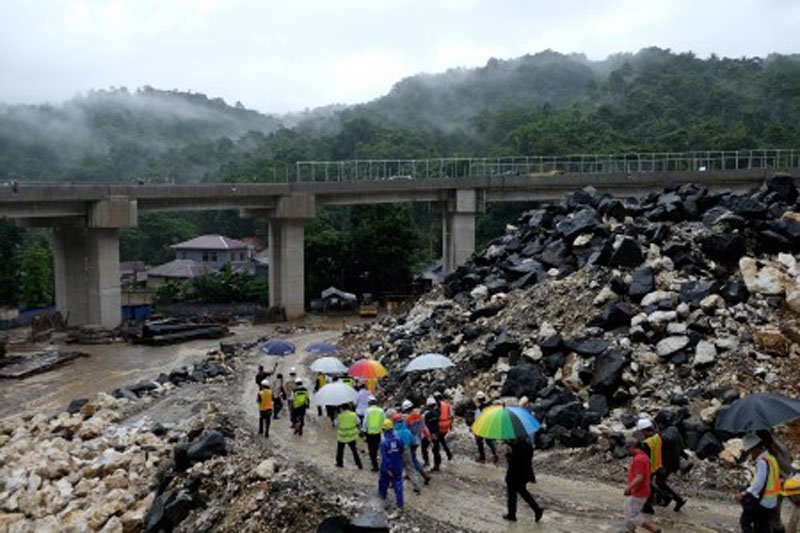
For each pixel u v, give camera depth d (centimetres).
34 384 4050
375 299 7750
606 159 9162
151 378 4050
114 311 5875
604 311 2352
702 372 2002
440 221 11312
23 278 7725
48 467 2219
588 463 1819
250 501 1631
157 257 10569
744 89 15100
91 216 5697
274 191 6562
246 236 11906
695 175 7481
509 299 2872
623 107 14388
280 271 6900
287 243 6731
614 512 1538
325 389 2056
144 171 15762
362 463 2030
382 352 3188
